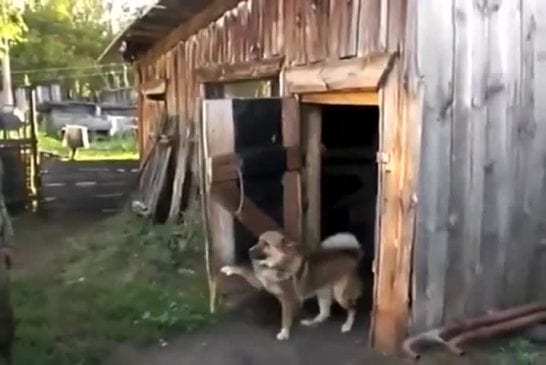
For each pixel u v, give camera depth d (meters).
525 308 4.65
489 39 4.39
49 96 27.70
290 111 5.34
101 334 4.91
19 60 22.69
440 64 4.19
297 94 5.48
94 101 27.47
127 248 7.66
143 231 8.48
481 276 4.59
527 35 4.56
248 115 5.15
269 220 5.29
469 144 4.39
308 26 5.36
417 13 4.07
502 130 4.53
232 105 5.09
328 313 5.20
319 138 5.57
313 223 5.57
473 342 4.30
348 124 6.62
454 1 4.21
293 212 5.38
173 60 9.39
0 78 20.77
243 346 4.75
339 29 4.89
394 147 4.31
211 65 7.79
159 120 9.95
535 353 4.17
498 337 4.39
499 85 4.47
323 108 6.33
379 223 4.51
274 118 5.27
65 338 4.82
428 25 4.11
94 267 6.98
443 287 4.42
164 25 8.96
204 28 8.02
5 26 13.73
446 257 4.41
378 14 4.42
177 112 9.20
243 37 6.79
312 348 4.68
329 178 6.59
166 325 5.08
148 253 7.23
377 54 4.40
